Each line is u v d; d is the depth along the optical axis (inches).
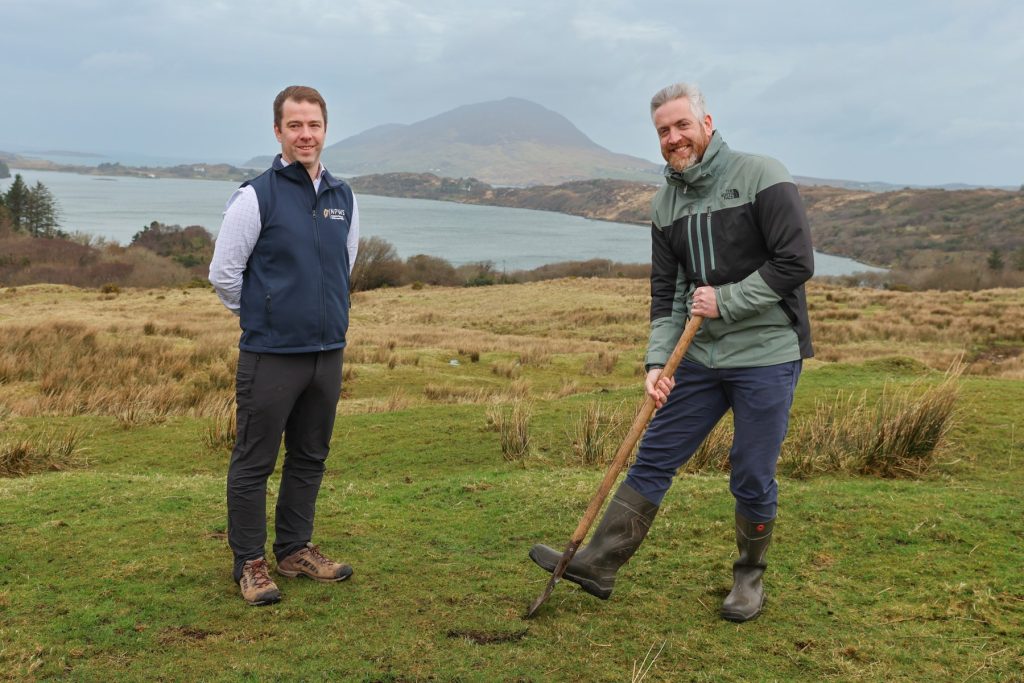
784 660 114.8
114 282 3267.7
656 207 133.3
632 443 124.2
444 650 117.2
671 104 122.6
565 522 180.7
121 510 186.2
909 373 436.8
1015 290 1409.9
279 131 133.4
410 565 151.5
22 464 282.2
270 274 133.0
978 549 155.1
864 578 144.7
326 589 139.1
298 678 109.3
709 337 125.2
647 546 162.4
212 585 139.9
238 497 135.7
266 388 134.0
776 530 168.4
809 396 341.7
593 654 116.6
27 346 581.6
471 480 225.8
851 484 211.2
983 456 245.1
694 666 113.1
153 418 377.7
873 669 111.9
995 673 110.0
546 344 900.0
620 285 1973.4
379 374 602.5
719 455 251.6
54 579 142.0
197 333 788.6
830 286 1689.2
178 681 108.3
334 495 211.9
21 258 3619.6
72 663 112.6
